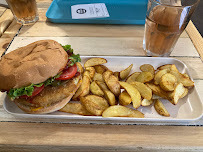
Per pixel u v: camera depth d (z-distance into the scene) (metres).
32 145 0.22
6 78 0.22
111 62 0.32
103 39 0.38
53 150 0.23
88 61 0.29
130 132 0.23
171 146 0.22
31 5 0.40
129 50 0.36
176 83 0.25
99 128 0.24
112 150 0.22
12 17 0.44
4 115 0.25
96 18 0.41
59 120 0.24
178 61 0.30
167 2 0.33
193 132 0.23
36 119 0.24
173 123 0.24
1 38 0.38
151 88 0.25
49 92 0.23
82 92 0.25
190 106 0.25
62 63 0.23
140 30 0.41
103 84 0.26
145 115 0.24
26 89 0.21
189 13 0.27
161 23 0.28
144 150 0.22
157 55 0.34
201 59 0.34
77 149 0.22
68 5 0.45
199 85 0.29
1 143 0.22
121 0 0.46
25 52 0.24
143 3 0.45
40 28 0.41
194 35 0.39
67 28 0.41
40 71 0.22
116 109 0.23
